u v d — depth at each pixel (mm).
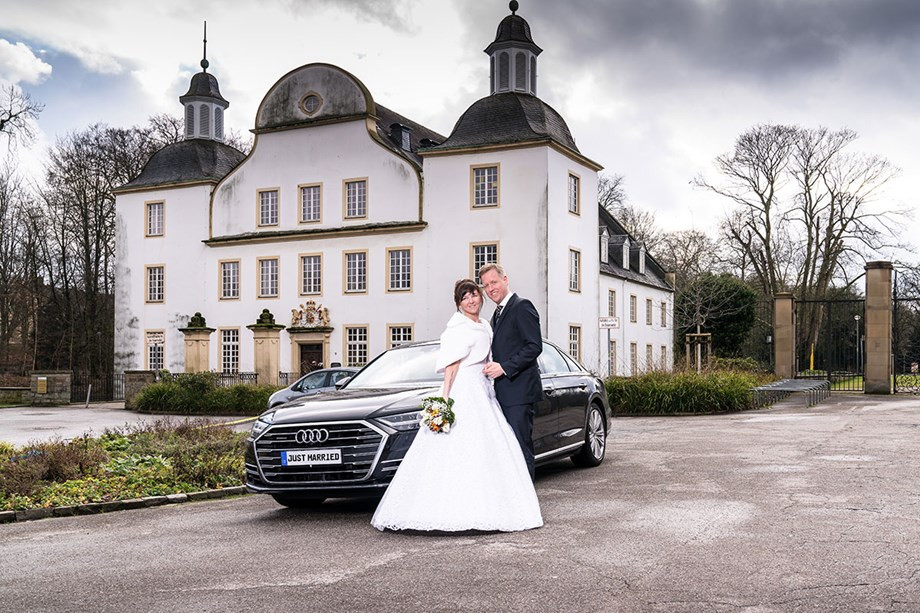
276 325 36594
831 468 10062
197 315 36188
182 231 42250
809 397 23938
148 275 43094
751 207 48875
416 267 36688
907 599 4707
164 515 8672
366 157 37938
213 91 45000
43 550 6812
